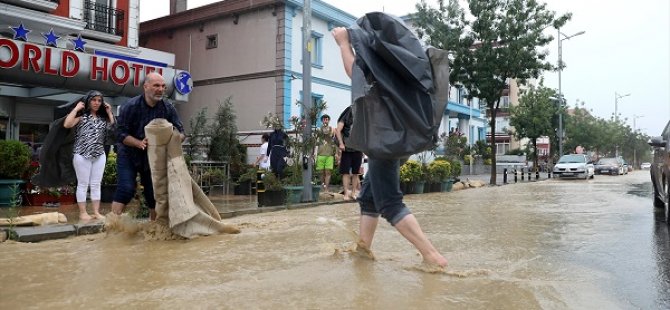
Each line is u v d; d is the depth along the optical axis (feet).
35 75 37.70
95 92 22.50
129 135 17.49
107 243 15.89
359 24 11.51
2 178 28.19
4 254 13.97
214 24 75.97
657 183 27.73
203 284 10.37
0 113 47.67
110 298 9.36
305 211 28.66
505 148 186.19
